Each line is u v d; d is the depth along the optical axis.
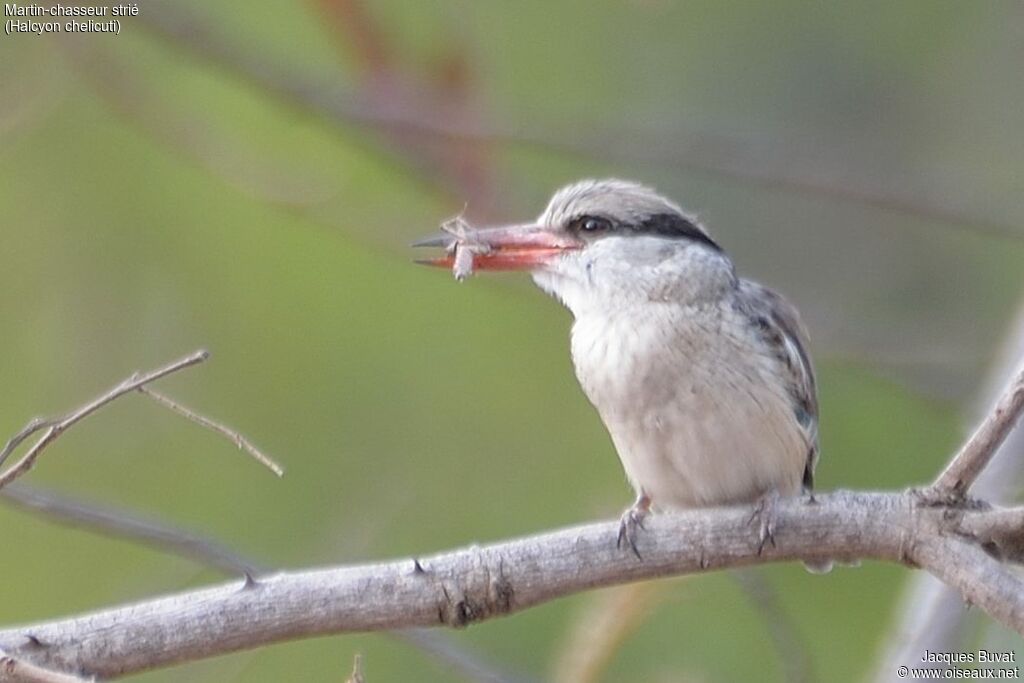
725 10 15.08
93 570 12.13
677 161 12.55
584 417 12.78
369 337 12.76
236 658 11.74
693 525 7.47
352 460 12.59
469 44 11.53
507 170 12.08
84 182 12.83
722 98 14.85
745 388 8.81
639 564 7.44
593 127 12.30
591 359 9.13
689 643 11.87
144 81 12.03
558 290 9.48
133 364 12.66
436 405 12.76
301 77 11.30
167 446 12.57
